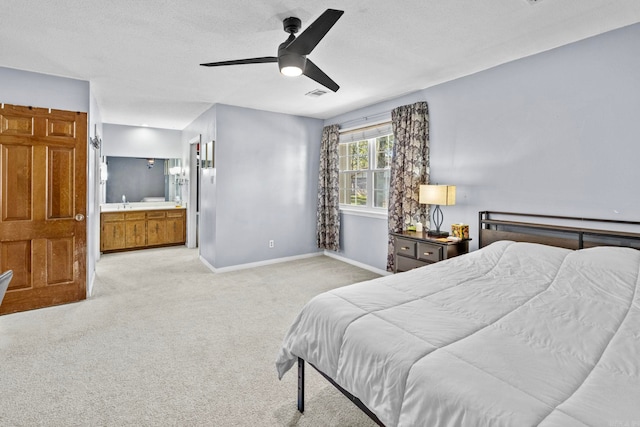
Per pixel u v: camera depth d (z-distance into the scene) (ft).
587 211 8.20
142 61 9.53
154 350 7.85
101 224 18.07
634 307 5.26
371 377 4.20
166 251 19.19
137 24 7.41
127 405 5.90
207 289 12.42
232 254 15.19
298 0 6.47
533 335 4.40
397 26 7.54
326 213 17.08
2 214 9.64
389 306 5.40
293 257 17.16
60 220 10.50
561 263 7.07
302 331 5.68
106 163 19.34
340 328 4.93
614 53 7.68
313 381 6.80
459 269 7.56
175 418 5.60
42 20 7.22
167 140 20.99
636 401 3.03
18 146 9.83
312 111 15.90
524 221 9.44
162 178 21.18
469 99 10.78
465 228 10.47
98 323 9.28
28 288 10.07
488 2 6.57
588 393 3.16
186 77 10.93
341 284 13.14
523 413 2.93
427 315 5.02
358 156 16.25
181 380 6.68
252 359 7.53
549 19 7.22
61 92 10.65
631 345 4.09
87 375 6.78
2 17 7.09
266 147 15.93
